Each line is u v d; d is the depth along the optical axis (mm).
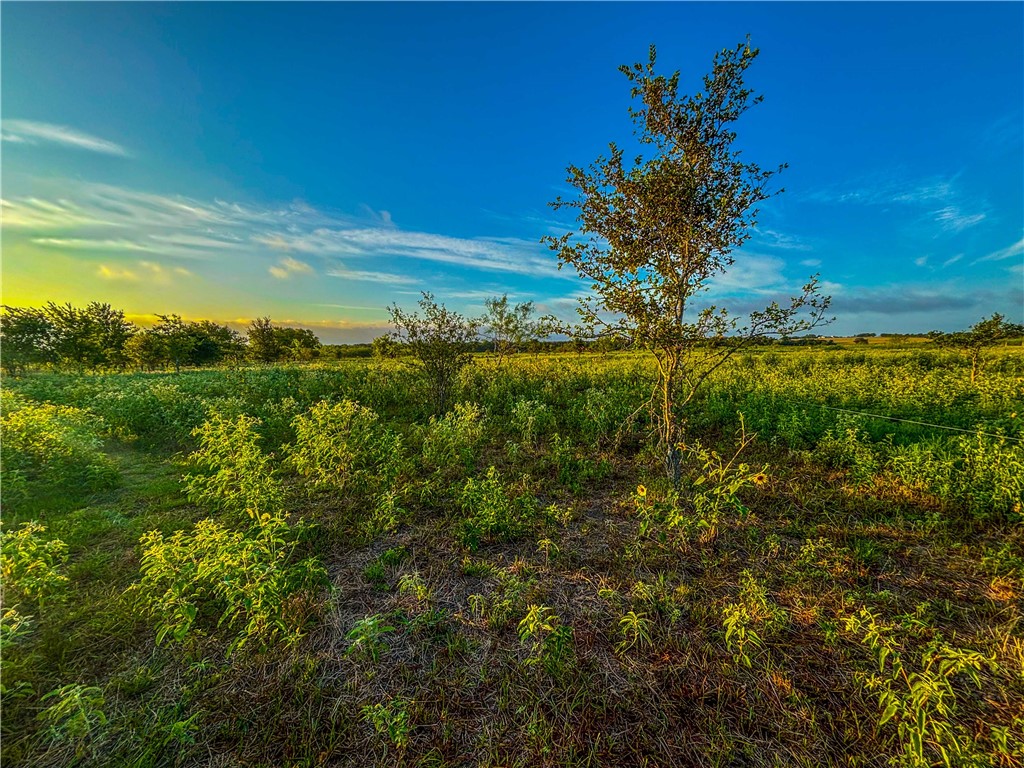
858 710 2688
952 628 3379
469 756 2477
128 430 9656
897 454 6797
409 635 3412
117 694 2869
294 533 5043
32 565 3469
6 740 2529
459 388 13844
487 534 4992
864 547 4523
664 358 6633
